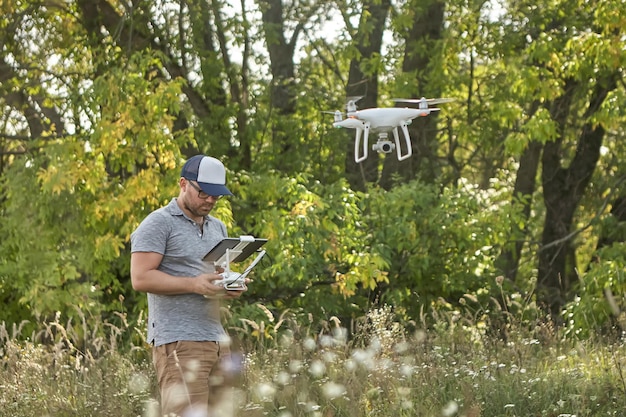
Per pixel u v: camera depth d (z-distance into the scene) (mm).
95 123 12062
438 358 6934
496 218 13078
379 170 15562
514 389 6211
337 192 12633
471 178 18609
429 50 14422
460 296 13383
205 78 13672
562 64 13070
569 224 16578
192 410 4781
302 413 5746
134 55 12227
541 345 7992
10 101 14680
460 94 15688
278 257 11797
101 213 11906
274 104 14539
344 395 5848
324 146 14516
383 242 12859
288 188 12383
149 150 11859
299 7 14461
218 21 13734
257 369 6645
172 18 13656
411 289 13273
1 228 12727
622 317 7461
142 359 8312
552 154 16516
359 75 15188
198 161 4973
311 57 15328
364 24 13984
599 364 7094
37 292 11812
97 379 6871
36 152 12711
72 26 14398
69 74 14305
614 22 11633
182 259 4969
